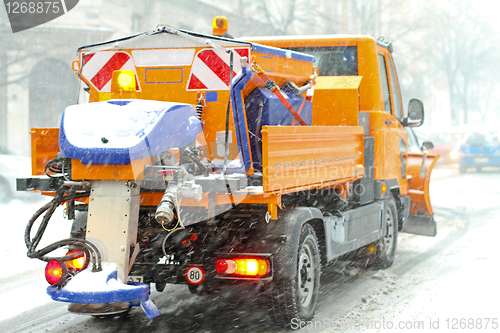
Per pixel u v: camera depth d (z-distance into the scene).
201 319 5.19
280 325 4.83
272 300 4.68
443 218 11.32
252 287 4.65
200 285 4.63
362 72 7.25
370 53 7.24
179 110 4.35
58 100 18.36
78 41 18.36
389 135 7.47
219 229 4.53
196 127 4.56
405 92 45.31
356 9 32.75
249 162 4.84
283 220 4.54
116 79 4.93
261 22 27.67
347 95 6.69
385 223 7.16
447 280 6.44
